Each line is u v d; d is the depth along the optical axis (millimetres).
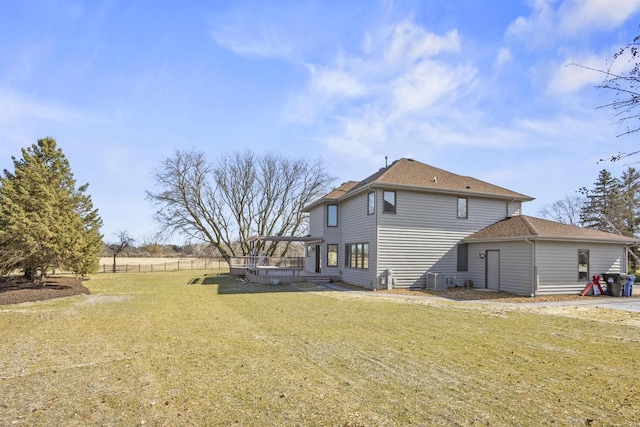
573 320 10180
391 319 10188
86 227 20172
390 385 5141
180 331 8547
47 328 8867
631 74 4512
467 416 4176
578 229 17672
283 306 12578
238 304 13070
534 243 15602
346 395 4770
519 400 4648
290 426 3926
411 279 18219
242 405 4457
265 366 5953
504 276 17078
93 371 5711
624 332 8688
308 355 6602
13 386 5090
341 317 10477
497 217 20344
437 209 18953
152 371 5703
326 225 22906
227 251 39719
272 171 39375
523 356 6613
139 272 34531
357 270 19859
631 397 4758
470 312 11445
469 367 5965
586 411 4332
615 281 15859
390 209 18094
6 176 18625
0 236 15773
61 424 3979
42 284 17781
